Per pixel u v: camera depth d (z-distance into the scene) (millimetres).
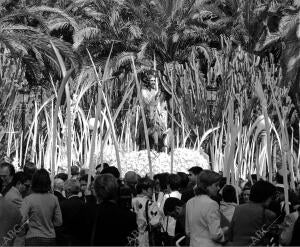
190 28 37188
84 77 31734
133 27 36500
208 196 9805
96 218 8781
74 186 11023
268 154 12828
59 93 13148
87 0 37125
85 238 8891
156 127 27359
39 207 10445
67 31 39281
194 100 26734
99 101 13461
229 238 9820
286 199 11148
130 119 27594
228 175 13258
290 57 33969
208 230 9648
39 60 33219
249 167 21312
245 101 24141
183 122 24984
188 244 10477
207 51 35219
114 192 8891
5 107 26500
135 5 37500
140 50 35875
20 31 35531
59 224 10641
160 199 12500
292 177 13352
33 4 36438
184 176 12914
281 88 26188
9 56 30219
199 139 26062
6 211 10281
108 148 24031
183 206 10625
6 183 11633
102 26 37344
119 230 8750
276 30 38062
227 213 10641
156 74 28078
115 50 37250
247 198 12258
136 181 12250
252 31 37062
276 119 25062
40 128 25656
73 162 23188
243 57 25781
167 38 36719
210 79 27203
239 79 25016
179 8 37000
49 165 22906
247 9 36938
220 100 25672
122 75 31938
